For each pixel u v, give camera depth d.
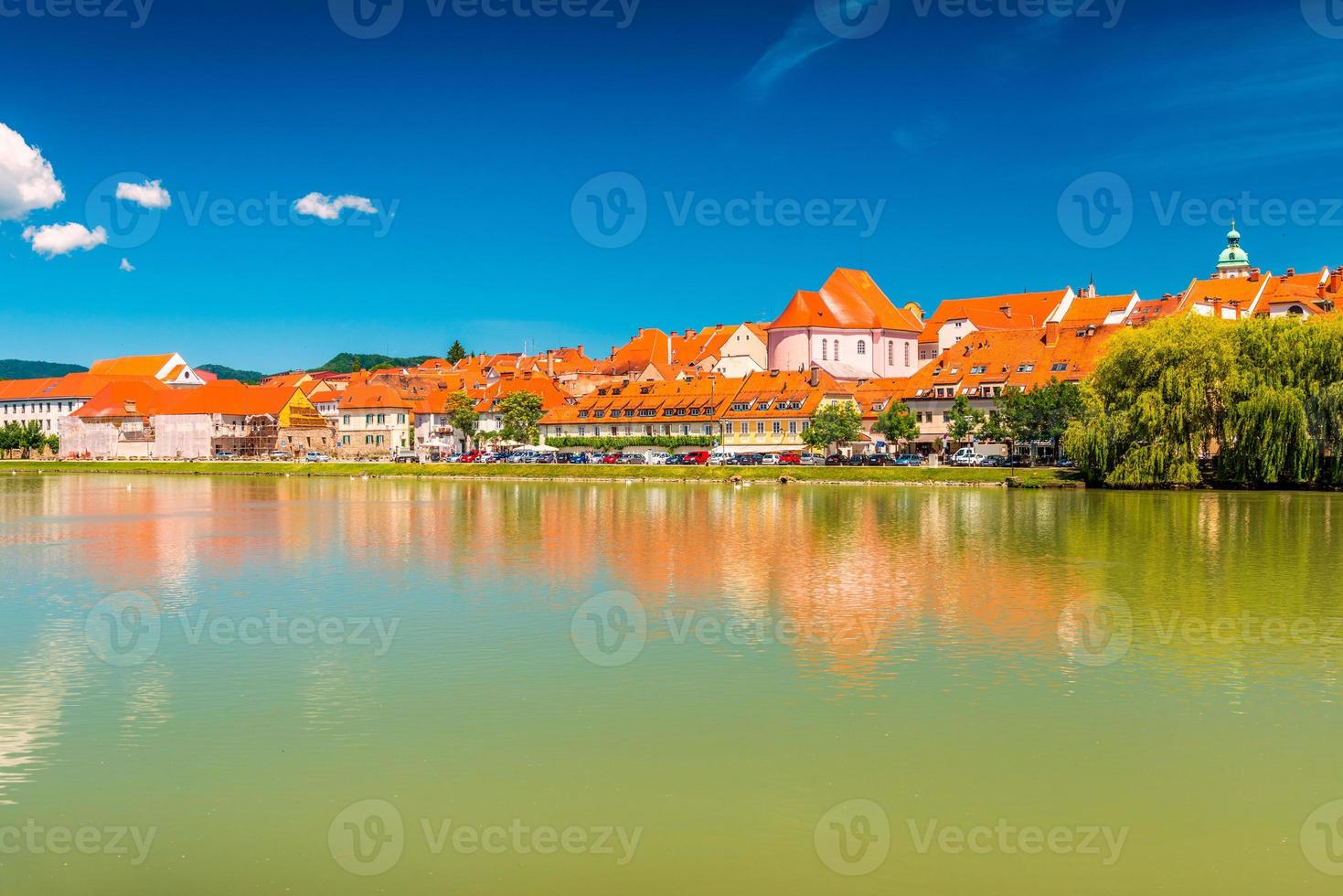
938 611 50.88
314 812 27.33
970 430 165.12
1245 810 27.34
